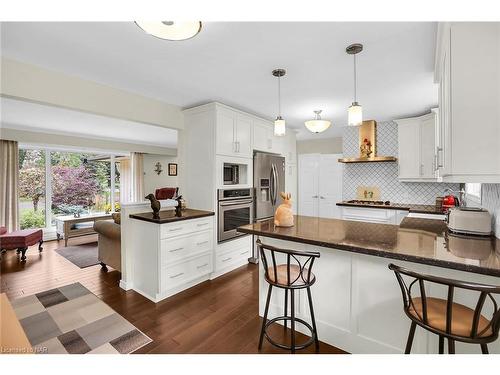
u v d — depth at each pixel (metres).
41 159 5.47
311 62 2.16
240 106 3.47
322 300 1.95
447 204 3.39
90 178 6.39
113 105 2.74
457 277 1.44
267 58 2.09
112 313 2.34
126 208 2.91
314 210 5.89
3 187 4.58
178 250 2.76
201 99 3.17
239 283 3.07
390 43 1.85
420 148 3.81
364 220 4.15
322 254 1.94
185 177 3.54
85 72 2.34
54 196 5.73
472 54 1.30
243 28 1.66
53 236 5.36
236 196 3.51
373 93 2.95
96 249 4.56
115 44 1.86
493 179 1.28
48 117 3.87
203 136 3.30
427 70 2.32
